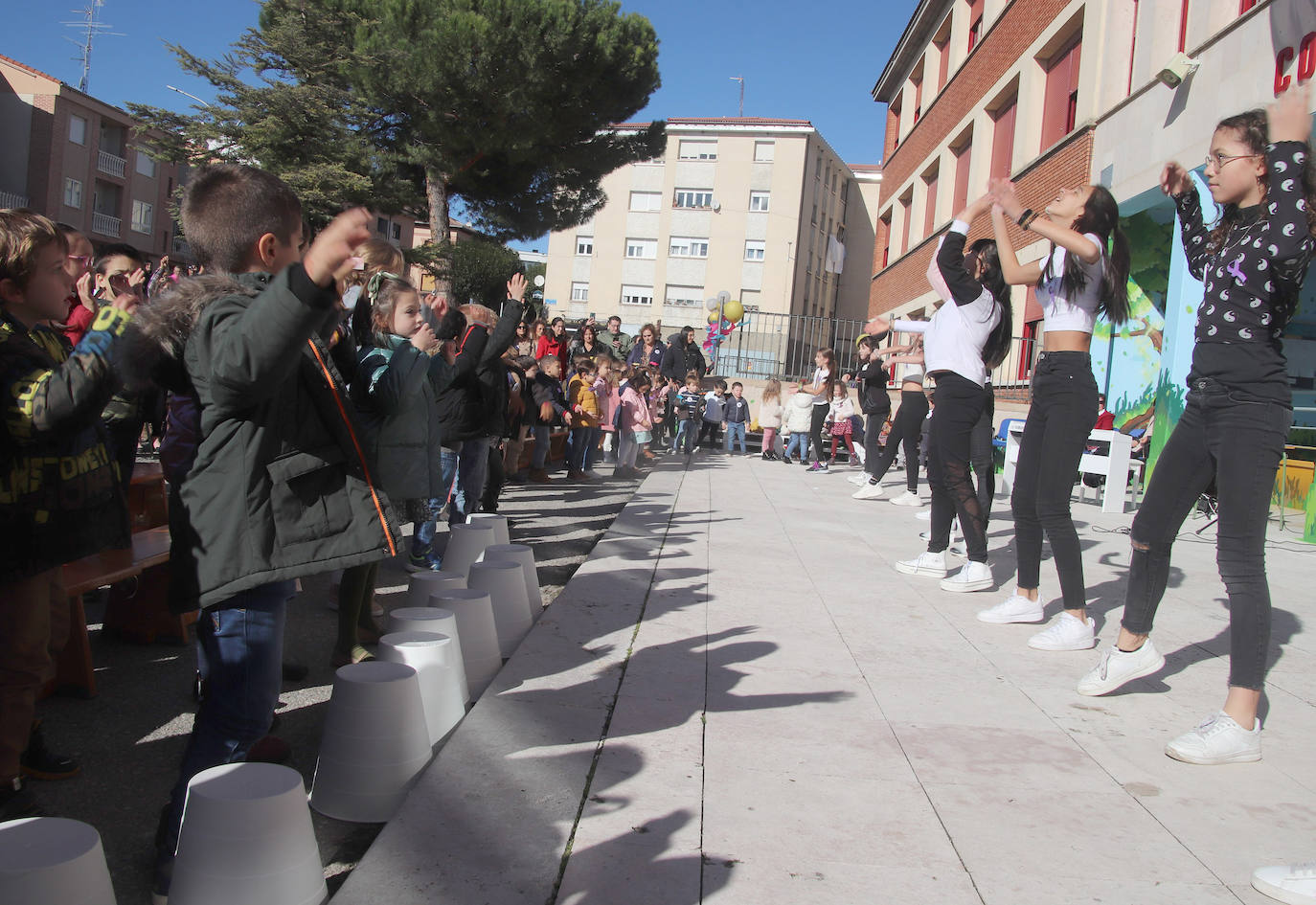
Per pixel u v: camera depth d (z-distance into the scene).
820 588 5.65
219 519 2.21
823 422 15.17
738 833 2.55
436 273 22.55
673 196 50.69
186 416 2.41
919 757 3.16
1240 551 3.29
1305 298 12.98
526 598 4.52
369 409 3.21
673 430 18.05
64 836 1.92
